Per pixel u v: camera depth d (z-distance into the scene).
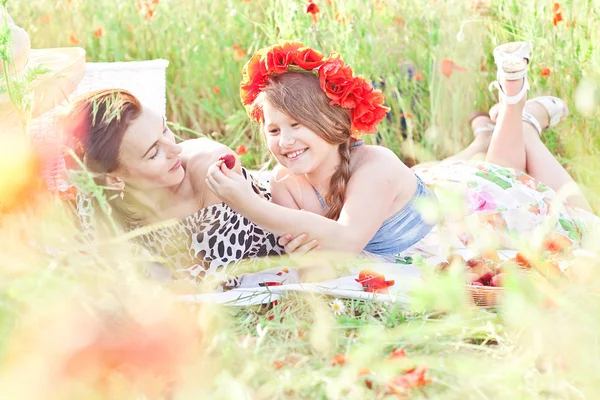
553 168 2.79
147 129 1.90
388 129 3.47
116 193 2.00
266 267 2.16
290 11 3.51
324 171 2.15
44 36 4.40
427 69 3.44
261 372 1.37
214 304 1.45
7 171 1.29
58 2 4.39
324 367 1.41
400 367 1.39
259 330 1.52
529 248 1.39
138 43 4.33
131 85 3.15
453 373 1.37
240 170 2.08
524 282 1.08
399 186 2.17
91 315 1.04
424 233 2.30
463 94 3.30
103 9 4.37
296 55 2.04
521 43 2.72
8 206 1.31
